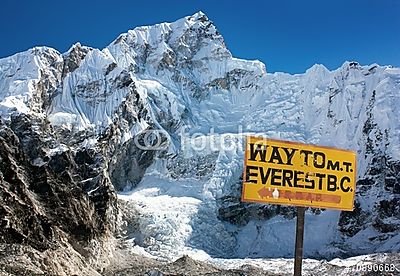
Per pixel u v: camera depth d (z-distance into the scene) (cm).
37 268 4719
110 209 8344
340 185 1712
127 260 7512
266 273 6544
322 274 6481
